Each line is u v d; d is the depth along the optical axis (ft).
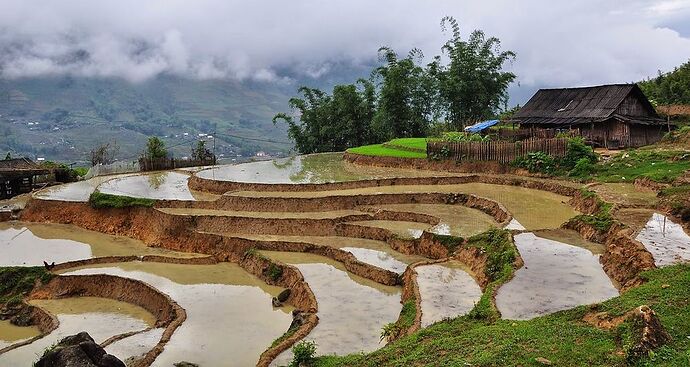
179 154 537.65
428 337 60.39
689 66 208.54
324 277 100.32
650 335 47.19
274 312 92.43
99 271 113.09
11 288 107.34
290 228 124.77
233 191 151.53
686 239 81.66
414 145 199.21
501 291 69.82
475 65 229.86
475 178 151.64
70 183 190.70
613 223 91.20
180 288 103.76
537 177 146.20
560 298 67.26
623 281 72.02
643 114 168.66
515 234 95.86
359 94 265.54
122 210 144.46
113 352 77.77
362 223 123.54
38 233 142.10
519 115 184.24
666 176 116.67
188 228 129.70
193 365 72.54
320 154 232.94
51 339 86.74
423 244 105.60
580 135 164.04
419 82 239.50
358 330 77.20
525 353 49.42
